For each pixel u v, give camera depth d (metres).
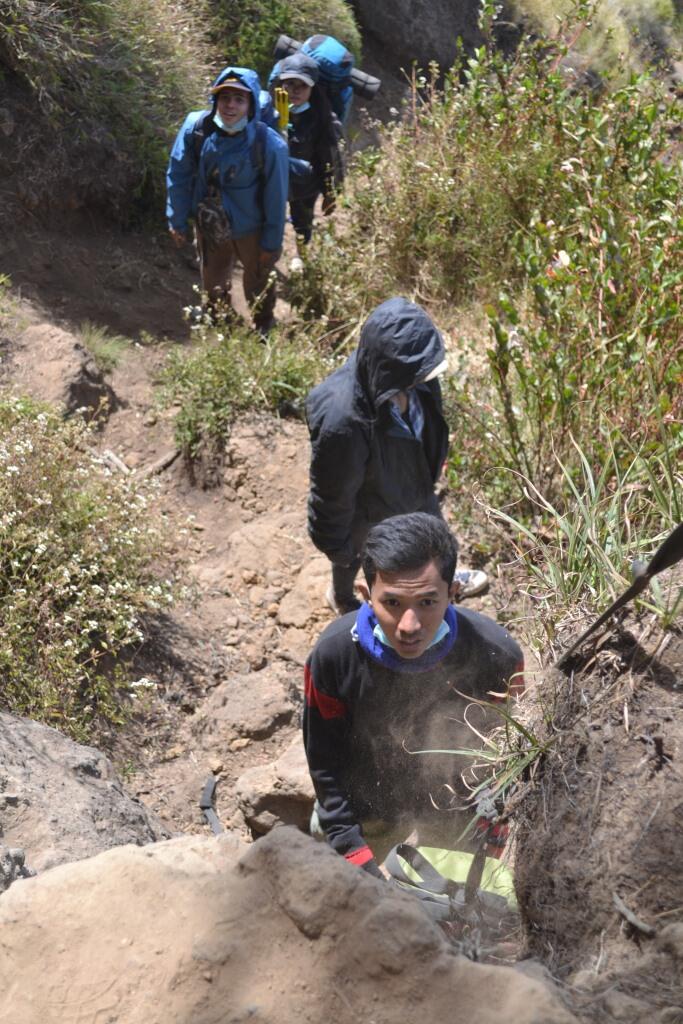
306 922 1.38
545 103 7.61
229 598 5.22
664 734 1.80
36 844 2.72
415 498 3.82
